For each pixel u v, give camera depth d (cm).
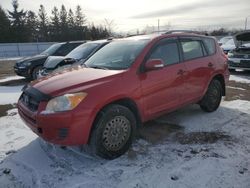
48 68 789
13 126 487
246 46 1088
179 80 441
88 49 812
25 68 1035
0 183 309
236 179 306
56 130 314
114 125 350
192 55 487
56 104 315
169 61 436
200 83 494
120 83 355
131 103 370
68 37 6369
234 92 748
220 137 422
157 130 454
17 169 337
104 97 332
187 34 491
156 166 337
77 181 308
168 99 427
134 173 322
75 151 378
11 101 692
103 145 342
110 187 297
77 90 324
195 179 308
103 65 417
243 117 518
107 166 339
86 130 323
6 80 1102
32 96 344
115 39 507
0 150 389
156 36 439
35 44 3875
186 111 558
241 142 403
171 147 389
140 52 398
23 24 5956
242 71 1198
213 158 354
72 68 430
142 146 393
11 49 3706
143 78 382
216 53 548
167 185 298
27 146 400
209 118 514
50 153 375
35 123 331
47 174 324
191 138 420
